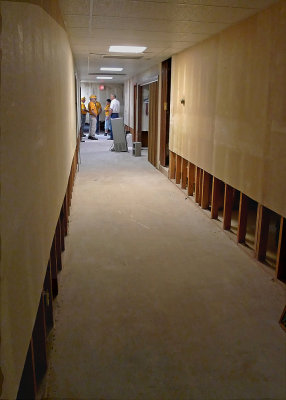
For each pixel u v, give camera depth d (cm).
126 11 321
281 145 274
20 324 109
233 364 201
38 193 152
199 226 426
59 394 179
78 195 554
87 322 238
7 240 94
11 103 101
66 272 307
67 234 395
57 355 206
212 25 363
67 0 286
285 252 285
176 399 177
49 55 204
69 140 420
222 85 392
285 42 265
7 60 97
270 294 275
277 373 195
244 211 356
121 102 1584
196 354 209
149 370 196
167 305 259
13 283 100
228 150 379
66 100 367
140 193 571
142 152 1023
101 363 201
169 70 693
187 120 532
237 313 250
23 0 122
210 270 314
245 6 289
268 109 292
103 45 511
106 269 314
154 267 319
